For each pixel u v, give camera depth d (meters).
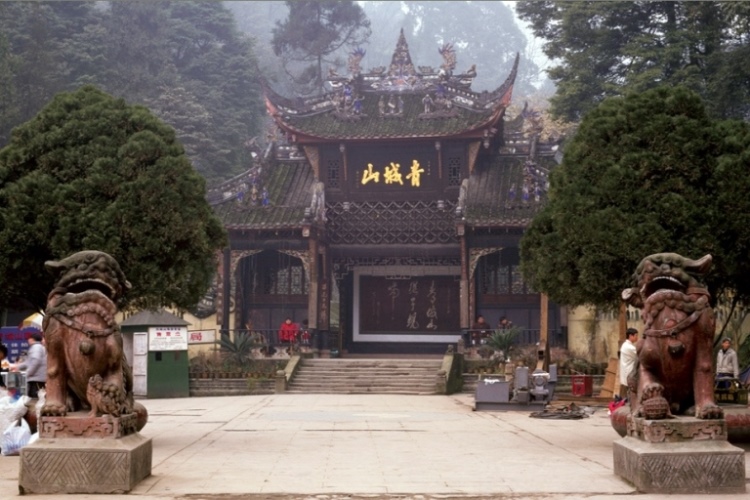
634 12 48.47
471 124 45.28
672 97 16.30
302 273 49.28
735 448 10.48
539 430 19.62
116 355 10.98
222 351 43.25
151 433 18.77
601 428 20.30
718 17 44.41
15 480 11.94
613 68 50.22
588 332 42.78
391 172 47.00
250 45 82.88
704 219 15.48
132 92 69.81
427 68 48.31
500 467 12.85
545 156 49.41
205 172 69.50
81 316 11.01
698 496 10.20
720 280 15.94
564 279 16.91
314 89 84.25
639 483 10.48
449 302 49.91
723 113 42.38
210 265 17.52
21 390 18.77
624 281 16.02
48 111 16.78
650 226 15.44
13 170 16.41
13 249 15.62
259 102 79.75
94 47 70.19
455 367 39.94
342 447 15.74
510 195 46.00
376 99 48.16
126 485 10.45
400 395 37.53
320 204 46.34
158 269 16.19
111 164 16.20
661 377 11.19
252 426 20.56
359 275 50.47
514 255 48.00
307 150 47.47
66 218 15.66
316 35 81.50
